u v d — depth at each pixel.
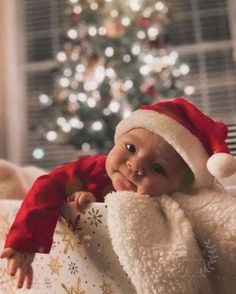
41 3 3.39
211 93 3.09
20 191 1.41
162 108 0.86
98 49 2.40
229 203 0.75
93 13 2.40
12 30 3.35
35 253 0.83
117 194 0.77
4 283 0.97
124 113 2.24
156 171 0.82
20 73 3.31
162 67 2.40
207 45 3.16
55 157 3.13
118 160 0.83
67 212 0.84
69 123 2.31
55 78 2.80
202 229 0.74
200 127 0.84
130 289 0.78
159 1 2.45
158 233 0.73
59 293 0.87
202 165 0.80
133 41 2.39
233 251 0.71
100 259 0.81
